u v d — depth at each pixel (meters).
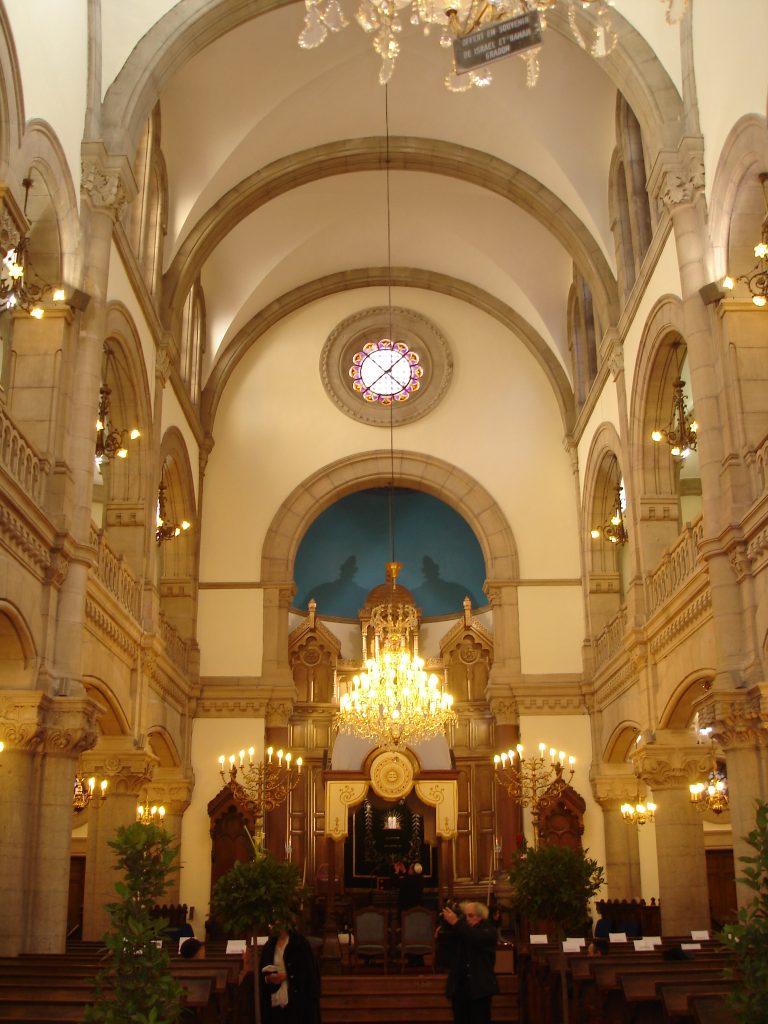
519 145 21.97
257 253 25.62
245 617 25.94
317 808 27.06
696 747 18.19
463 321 28.05
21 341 14.88
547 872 12.52
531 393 27.53
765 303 12.94
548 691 25.23
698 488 25.25
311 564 31.30
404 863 26.72
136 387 19.02
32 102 13.83
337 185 24.56
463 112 22.00
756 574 13.72
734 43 14.56
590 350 24.97
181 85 20.09
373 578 32.12
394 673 20.53
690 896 17.69
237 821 24.00
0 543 12.32
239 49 19.66
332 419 27.39
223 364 26.97
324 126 22.39
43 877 13.37
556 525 26.64
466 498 26.95
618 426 21.36
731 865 25.34
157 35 17.20
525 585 26.19
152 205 21.03
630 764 23.86
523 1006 15.12
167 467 24.02
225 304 26.38
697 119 16.19
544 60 19.97
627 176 20.11
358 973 20.28
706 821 25.47
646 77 16.84
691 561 16.67
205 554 26.31
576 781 24.66
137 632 18.50
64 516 14.17
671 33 16.78
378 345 27.88
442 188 24.67
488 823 26.88
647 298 18.61
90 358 15.28
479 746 27.58
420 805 27.39
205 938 21.98
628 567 24.95
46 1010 8.58
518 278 26.12
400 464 27.19
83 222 15.81
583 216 21.89
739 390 14.59
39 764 13.60
